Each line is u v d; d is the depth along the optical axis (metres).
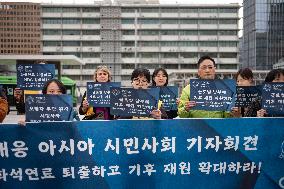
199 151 3.82
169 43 98.62
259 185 3.95
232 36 98.69
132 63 98.81
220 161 3.86
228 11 98.25
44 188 3.55
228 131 3.86
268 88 4.51
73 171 3.59
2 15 97.50
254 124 3.90
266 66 101.56
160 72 7.02
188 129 3.79
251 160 3.91
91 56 98.31
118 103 4.36
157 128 3.73
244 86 6.10
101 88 6.66
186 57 99.19
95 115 6.64
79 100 45.91
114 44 97.88
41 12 97.31
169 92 6.91
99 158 3.63
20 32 97.75
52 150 3.56
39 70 7.16
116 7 96.94
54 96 4.01
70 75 97.56
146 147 3.72
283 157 3.96
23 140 3.51
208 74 4.79
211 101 4.67
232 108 4.64
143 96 4.32
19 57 32.44
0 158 3.49
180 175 3.79
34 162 3.53
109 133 3.64
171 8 97.56
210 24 98.31
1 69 39.53
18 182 3.52
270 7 102.25
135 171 3.70
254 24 103.06
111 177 3.66
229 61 99.12
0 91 5.05
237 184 3.90
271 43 102.06
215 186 3.86
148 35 98.00
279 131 3.94
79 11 97.00
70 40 97.81
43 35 98.06
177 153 3.78
